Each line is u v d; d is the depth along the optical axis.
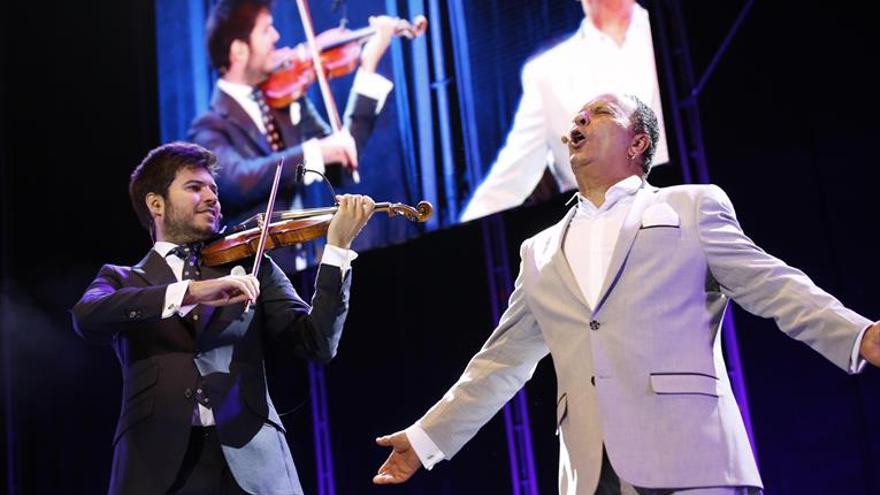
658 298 2.11
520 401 4.31
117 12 5.10
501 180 3.83
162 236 2.57
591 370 2.13
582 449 2.10
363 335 4.81
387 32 4.17
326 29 4.32
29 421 5.07
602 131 2.39
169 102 4.61
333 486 4.68
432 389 4.59
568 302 2.21
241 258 2.53
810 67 3.90
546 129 3.76
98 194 5.11
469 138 3.93
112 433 5.00
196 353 2.30
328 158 4.20
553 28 3.80
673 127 3.90
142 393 2.28
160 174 2.57
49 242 5.19
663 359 2.07
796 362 3.83
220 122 4.45
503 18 3.91
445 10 4.05
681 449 2.00
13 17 5.32
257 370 2.38
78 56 5.21
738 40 4.02
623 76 3.62
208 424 2.27
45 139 5.27
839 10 3.87
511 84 3.86
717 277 2.16
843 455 3.70
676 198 2.23
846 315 1.96
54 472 5.03
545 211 4.45
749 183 3.94
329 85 4.27
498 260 4.50
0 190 5.25
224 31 4.54
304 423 4.82
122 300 2.24
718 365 2.12
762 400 3.85
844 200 3.79
